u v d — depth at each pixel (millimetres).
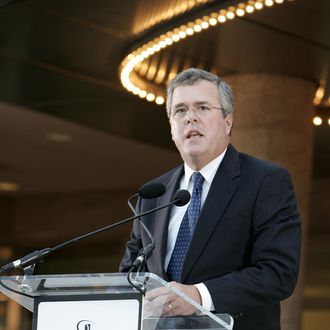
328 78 20078
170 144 28031
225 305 7648
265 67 19688
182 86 8344
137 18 17031
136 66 18875
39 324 6805
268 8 15852
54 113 25078
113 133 26875
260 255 7965
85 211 37625
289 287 7875
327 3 15492
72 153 30719
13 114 25750
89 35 18422
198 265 8086
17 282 6801
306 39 17688
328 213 32656
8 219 39250
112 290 6863
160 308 6941
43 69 21219
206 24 16578
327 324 32938
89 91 22562
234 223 8133
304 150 20172
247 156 8570
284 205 8156
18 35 18984
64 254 39000
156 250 8359
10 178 35438
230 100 8445
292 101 19938
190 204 8398
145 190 7977
